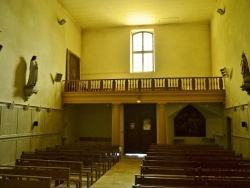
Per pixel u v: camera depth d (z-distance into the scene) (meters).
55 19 14.79
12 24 10.59
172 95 14.55
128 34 19.06
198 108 16.98
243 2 10.32
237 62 11.37
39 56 12.80
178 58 18.30
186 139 17.12
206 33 18.23
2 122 9.89
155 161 7.35
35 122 12.21
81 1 15.28
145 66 18.95
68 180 6.23
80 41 19.25
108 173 10.52
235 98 12.02
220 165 7.12
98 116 18.52
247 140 10.37
